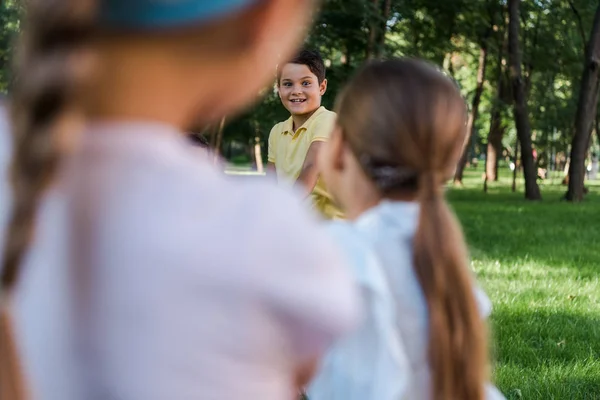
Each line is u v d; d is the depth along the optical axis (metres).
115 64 0.86
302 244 0.90
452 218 1.60
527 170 24.45
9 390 0.91
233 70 0.92
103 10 0.84
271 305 0.88
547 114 32.53
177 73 0.88
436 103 1.58
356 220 1.68
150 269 0.86
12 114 0.84
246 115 19.47
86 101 0.86
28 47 0.81
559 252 10.16
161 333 0.86
